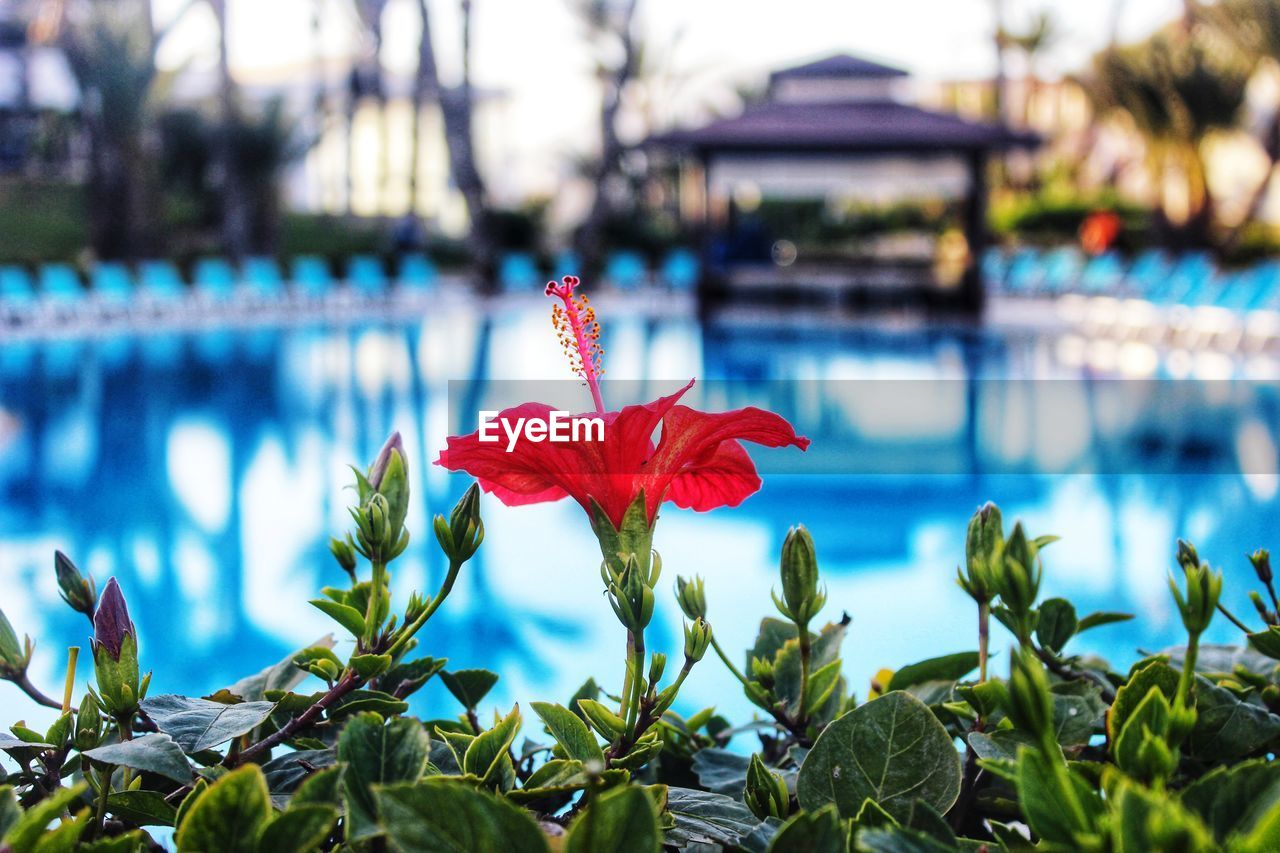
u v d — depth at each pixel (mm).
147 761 884
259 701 1071
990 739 981
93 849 741
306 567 5945
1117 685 1216
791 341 15055
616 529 1108
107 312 15547
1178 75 21188
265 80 31203
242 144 22000
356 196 34656
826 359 13484
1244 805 728
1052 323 16750
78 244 23188
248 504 7289
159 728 990
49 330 14820
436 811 689
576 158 30125
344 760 805
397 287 19750
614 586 986
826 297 17406
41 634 4789
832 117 17219
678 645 4680
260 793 751
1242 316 12914
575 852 654
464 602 5375
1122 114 22906
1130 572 5691
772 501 7367
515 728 1018
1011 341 14898
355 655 1065
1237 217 24188
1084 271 17812
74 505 7250
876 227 26156
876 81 18000
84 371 12328
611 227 27469
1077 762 925
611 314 18375
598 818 662
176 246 24516
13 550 6242
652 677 1001
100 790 985
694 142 16828
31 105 26547
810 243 25375
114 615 968
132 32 19438
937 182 16516
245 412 10391
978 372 12398
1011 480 7852
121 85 19422
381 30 27500
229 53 21859
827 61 18141
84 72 19375
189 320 16453
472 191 21297
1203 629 756
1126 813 617
